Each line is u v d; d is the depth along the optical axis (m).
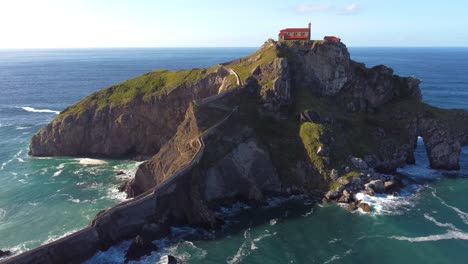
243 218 72.25
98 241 60.91
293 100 98.25
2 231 67.88
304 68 104.44
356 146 91.38
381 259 58.12
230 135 85.44
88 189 86.56
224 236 65.88
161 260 58.91
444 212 71.94
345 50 105.88
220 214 74.25
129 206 65.06
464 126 104.38
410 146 97.56
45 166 101.69
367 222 68.75
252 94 97.44
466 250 60.06
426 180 87.38
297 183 82.75
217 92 106.12
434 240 62.78
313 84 103.94
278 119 93.38
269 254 59.97
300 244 62.62
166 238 65.75
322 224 68.69
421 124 99.12
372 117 102.88
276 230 67.25
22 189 86.38
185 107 107.81
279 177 83.62
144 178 84.31
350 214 71.81
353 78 105.88
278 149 87.69
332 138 88.56
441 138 95.38
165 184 70.00
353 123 97.81
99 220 61.78
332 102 103.38
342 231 66.25
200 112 88.06
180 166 76.75
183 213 71.88
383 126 100.50
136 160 106.69
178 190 72.00
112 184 89.62
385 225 67.50
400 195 78.88
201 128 85.50
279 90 94.94
